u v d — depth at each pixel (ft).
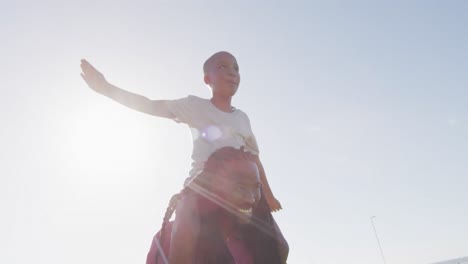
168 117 9.34
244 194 7.46
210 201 7.52
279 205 10.13
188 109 9.21
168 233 8.04
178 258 7.25
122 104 8.96
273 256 7.98
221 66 9.50
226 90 9.43
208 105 9.32
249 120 10.11
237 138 9.13
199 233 7.33
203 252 7.22
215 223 7.51
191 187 7.76
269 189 10.09
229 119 9.29
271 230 8.07
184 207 7.65
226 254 7.30
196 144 9.03
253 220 7.94
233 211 7.52
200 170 8.29
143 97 9.12
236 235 7.96
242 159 7.69
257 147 9.75
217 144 8.82
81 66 8.80
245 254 8.02
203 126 9.04
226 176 7.53
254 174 7.64
